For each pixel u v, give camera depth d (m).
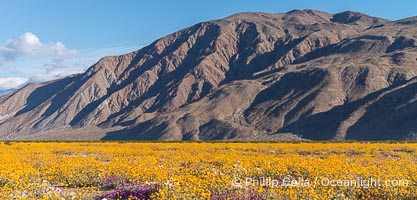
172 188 13.38
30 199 12.77
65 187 17.56
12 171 17.52
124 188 15.92
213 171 18.28
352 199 13.59
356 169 17.23
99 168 19.34
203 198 12.95
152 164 21.48
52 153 35.31
